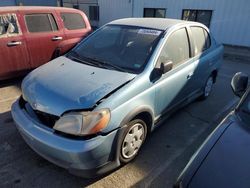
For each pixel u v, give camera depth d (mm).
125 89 2799
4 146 3418
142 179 2977
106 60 3451
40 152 2707
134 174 3043
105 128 2549
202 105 5137
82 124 2451
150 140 3768
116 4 17109
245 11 11117
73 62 3486
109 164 2746
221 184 1673
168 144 3693
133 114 2867
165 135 3928
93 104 2557
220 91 6004
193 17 13148
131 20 4223
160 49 3379
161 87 3340
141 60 3273
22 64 5559
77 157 2412
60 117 2549
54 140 2488
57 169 3041
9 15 5281
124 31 3840
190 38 4117
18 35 5363
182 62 3867
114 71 3127
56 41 5992
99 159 2562
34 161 3156
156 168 3174
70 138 2473
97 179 2922
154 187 2875
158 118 3574
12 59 5371
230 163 1840
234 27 11688
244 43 11547
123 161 3023
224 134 2168
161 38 3475
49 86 2881
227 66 8719
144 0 15148
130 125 2945
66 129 2484
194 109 4930
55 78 3033
